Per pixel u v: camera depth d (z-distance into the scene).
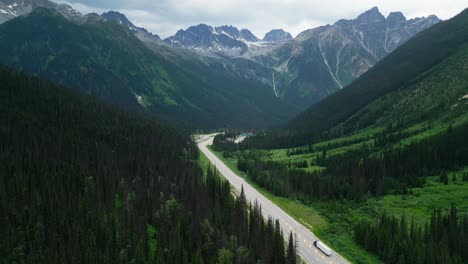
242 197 133.75
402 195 142.25
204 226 108.25
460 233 95.00
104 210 109.44
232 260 94.25
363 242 107.50
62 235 93.38
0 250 85.06
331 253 103.19
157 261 87.88
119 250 94.50
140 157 170.38
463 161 163.50
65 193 113.56
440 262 86.19
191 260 92.81
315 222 127.81
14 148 142.62
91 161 150.75
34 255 86.56
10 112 175.88
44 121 184.12
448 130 189.50
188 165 189.38
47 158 138.12
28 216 98.50
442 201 130.00
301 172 180.75
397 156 175.75
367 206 135.62
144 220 106.94
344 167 182.88
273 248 97.81
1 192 101.19
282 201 152.75
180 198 130.88
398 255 94.19
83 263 87.38
